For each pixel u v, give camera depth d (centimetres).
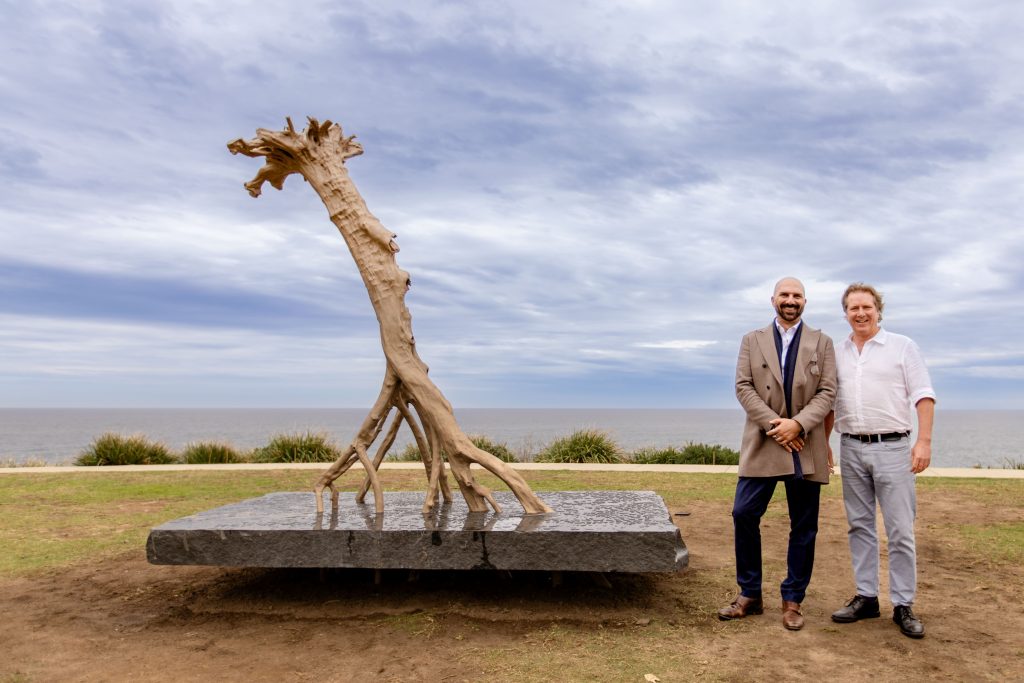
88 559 579
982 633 390
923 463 379
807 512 396
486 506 490
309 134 509
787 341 400
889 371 390
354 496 584
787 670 339
